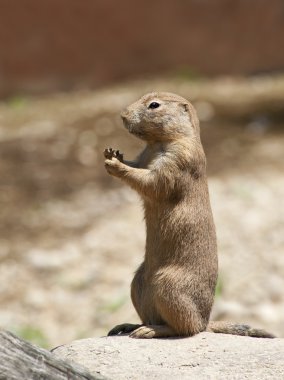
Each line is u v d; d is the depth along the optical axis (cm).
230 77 3216
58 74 3180
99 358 886
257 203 2031
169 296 952
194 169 968
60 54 3177
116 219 2027
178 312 950
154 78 3206
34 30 3152
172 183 957
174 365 863
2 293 1764
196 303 959
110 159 966
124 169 958
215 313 1597
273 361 861
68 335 1597
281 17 3244
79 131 2542
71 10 3166
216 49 3253
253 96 2848
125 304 1681
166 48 3247
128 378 835
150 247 981
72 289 1762
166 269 961
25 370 718
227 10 3250
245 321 1573
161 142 989
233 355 886
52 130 2575
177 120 981
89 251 1889
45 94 3155
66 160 2355
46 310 1694
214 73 3247
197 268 961
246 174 2198
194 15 3247
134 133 992
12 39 3141
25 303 1720
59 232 1994
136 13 3219
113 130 2514
